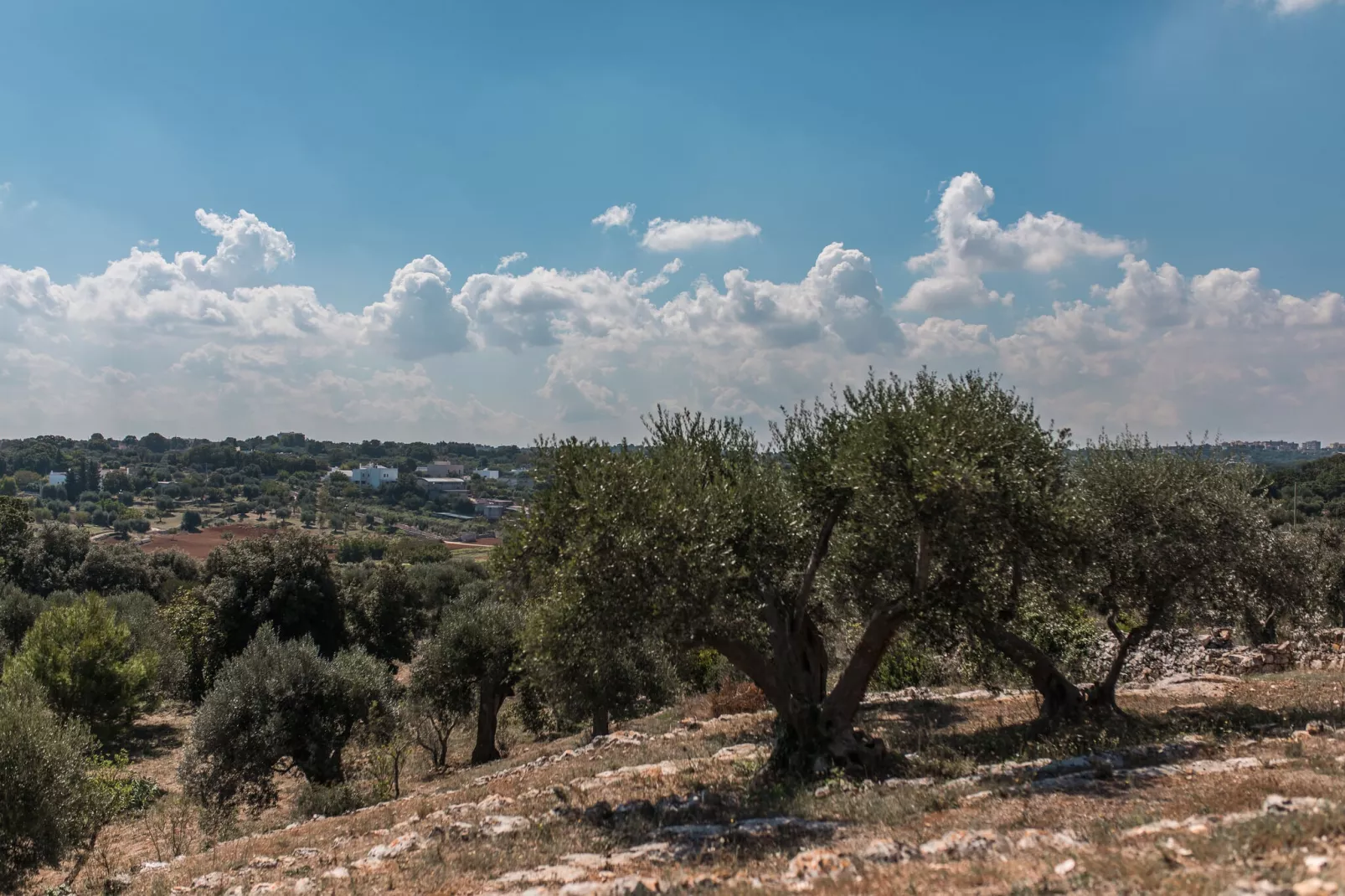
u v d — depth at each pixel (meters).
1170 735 15.84
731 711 29.39
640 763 20.92
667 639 15.34
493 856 12.81
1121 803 10.83
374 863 13.82
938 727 21.42
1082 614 27.47
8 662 37.19
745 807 14.37
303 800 25.52
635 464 16.14
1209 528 17.28
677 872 10.64
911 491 15.14
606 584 14.61
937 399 16.38
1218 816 9.18
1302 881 6.22
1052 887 7.35
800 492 17.84
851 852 10.15
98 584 74.75
